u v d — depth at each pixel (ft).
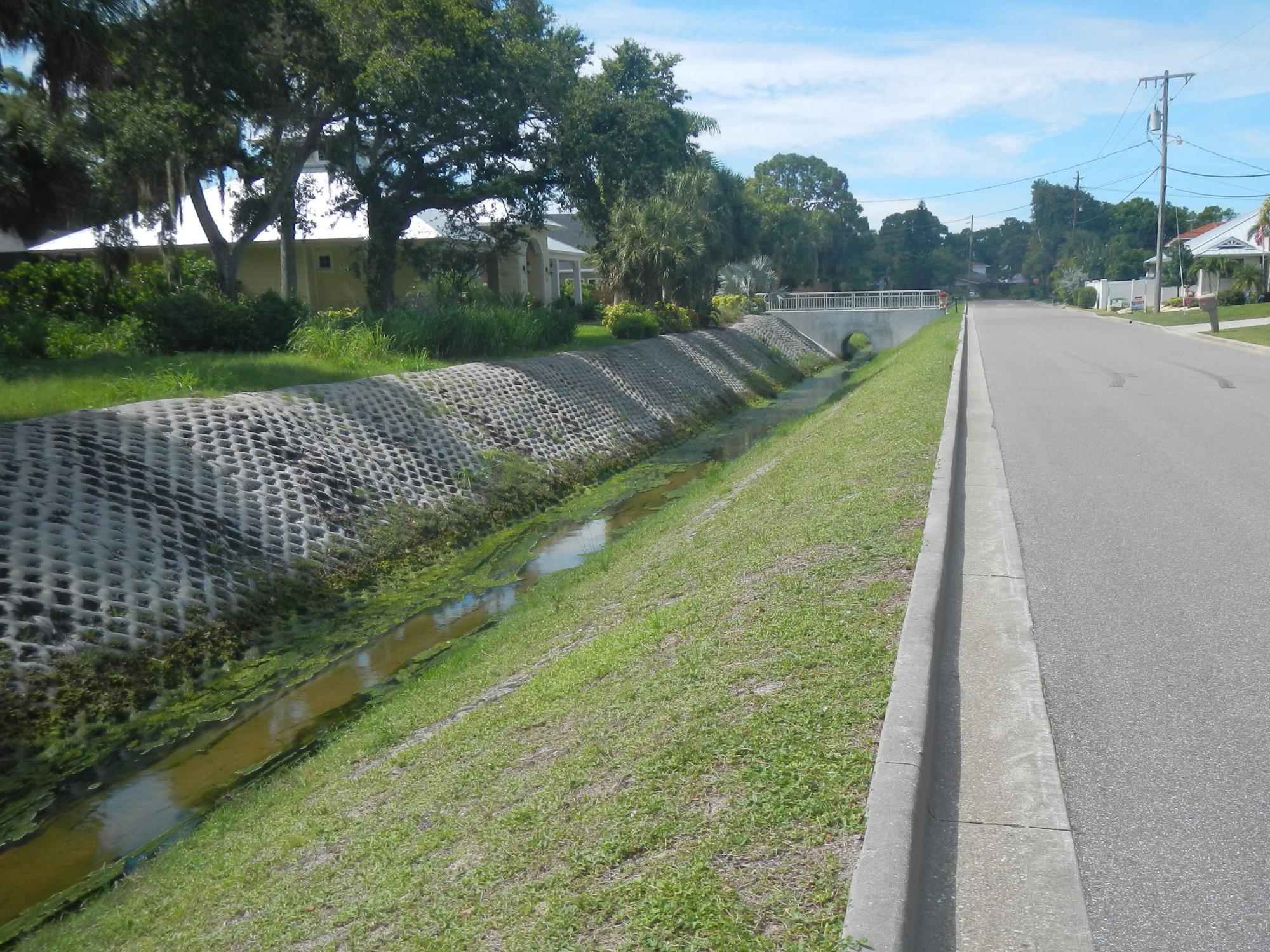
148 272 80.79
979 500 27.91
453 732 19.97
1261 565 20.67
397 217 87.86
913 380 57.21
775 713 13.73
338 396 50.29
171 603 32.58
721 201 146.30
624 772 13.24
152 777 24.97
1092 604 18.90
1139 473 30.71
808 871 10.05
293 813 19.44
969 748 13.43
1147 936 9.52
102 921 17.13
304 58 68.08
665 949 9.23
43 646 28.35
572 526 49.44
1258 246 189.47
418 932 11.21
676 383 89.71
